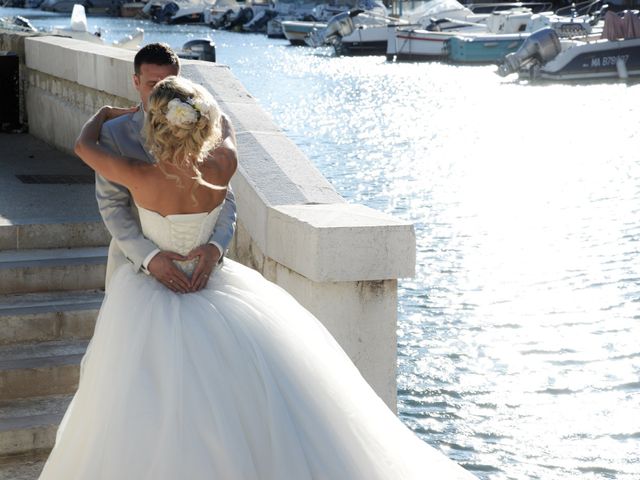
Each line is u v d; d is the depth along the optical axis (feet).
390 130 127.65
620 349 44.34
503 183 88.02
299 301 17.12
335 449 12.65
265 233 18.22
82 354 19.39
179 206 13.52
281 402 12.54
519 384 40.88
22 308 20.24
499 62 196.95
